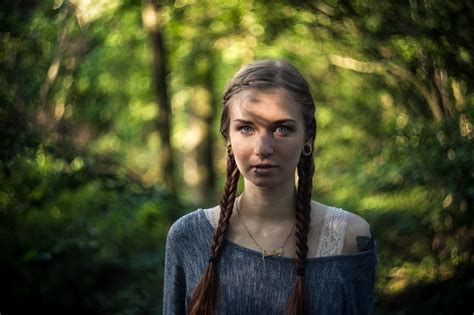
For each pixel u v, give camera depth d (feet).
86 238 19.80
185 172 42.42
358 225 5.73
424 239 21.02
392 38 21.36
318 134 34.42
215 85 40.14
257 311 5.51
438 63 19.29
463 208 17.87
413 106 23.77
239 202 5.86
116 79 33.50
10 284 17.75
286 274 5.52
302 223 5.55
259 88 5.31
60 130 24.77
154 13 27.78
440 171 18.94
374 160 28.78
